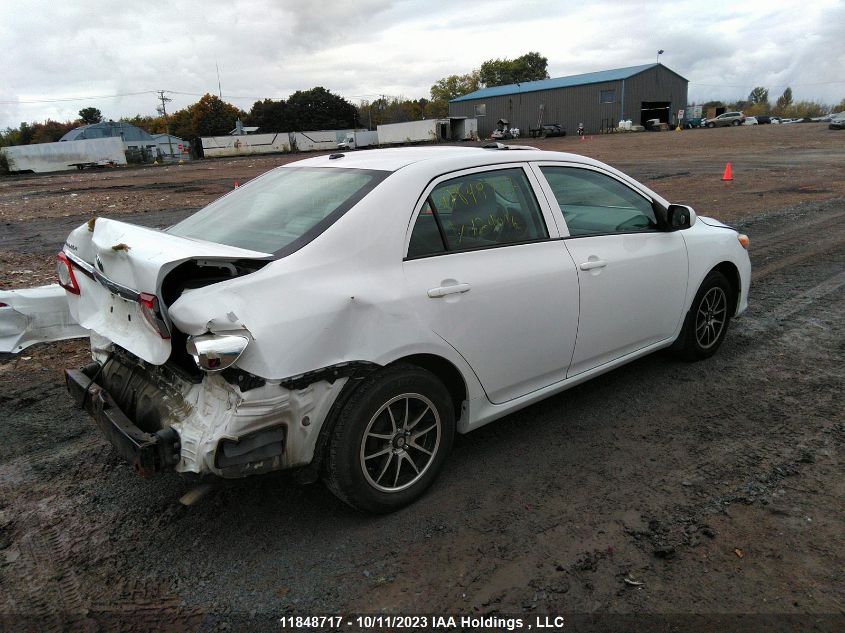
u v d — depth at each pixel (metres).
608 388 4.53
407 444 3.12
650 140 42.38
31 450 3.86
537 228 3.65
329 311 2.72
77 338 5.86
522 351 3.51
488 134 77.62
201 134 102.12
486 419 3.49
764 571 2.66
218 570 2.78
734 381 4.57
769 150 28.06
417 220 3.15
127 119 115.62
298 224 3.08
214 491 3.38
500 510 3.15
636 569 2.70
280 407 2.60
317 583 2.68
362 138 70.44
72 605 2.59
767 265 8.02
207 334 2.48
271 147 68.69
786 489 3.23
